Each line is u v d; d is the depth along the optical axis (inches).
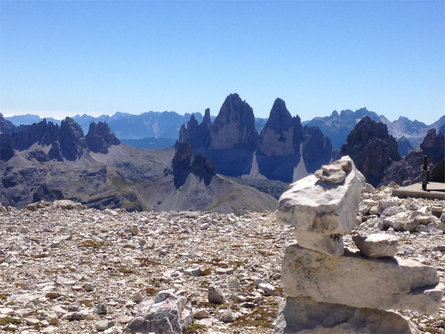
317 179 382.9
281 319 401.1
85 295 623.5
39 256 865.5
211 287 593.6
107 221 1328.7
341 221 355.9
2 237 1058.7
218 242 986.1
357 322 381.4
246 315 539.5
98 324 491.5
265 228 1134.4
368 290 375.2
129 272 750.5
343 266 378.6
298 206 359.9
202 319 523.8
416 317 506.6
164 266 791.7
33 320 504.1
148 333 462.0
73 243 994.7
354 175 382.3
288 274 393.7
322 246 369.7
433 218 976.9
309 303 395.2
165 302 504.7
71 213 1489.9
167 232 1114.7
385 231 969.5
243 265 776.3
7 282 686.5
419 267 374.0
